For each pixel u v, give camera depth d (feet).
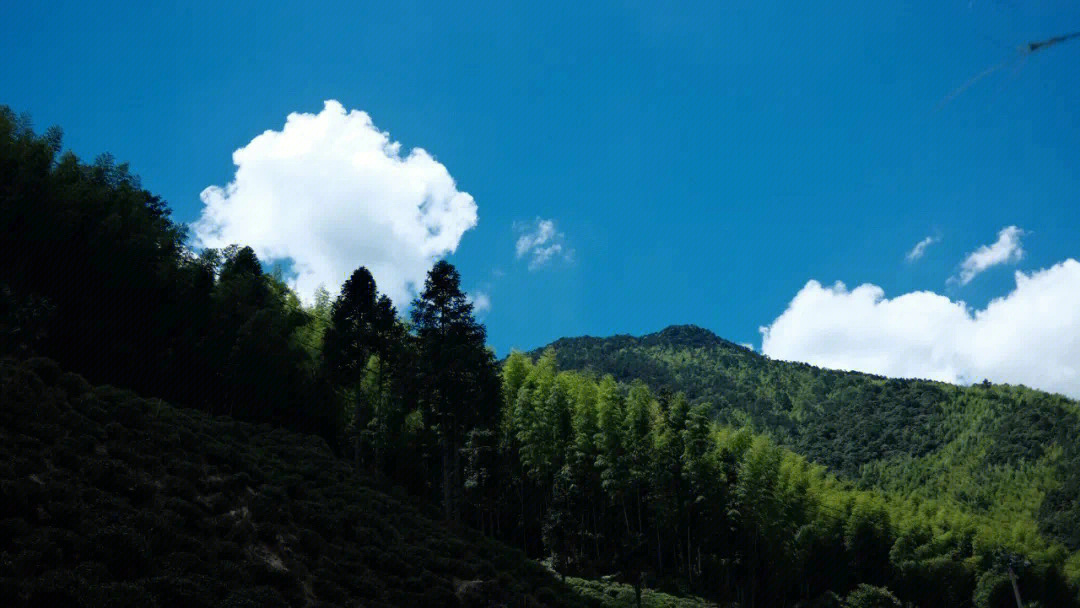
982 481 532.32
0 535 65.41
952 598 278.05
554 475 203.21
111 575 67.41
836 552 256.73
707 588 207.51
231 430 138.51
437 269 171.12
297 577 88.12
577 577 180.55
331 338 163.84
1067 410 586.86
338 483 133.08
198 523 88.63
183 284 163.22
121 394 116.57
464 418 163.43
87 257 140.46
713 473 206.80
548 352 238.89
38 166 132.16
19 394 93.15
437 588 101.35
